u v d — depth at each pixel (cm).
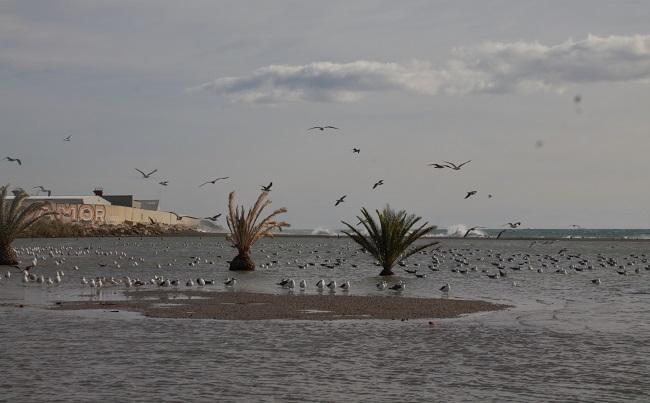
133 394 1706
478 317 3062
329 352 2222
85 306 3431
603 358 2141
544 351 2245
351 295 4109
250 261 6525
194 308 3334
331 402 1648
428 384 1817
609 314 3216
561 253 10100
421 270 6794
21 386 1780
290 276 5872
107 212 19388
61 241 15438
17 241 15175
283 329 2683
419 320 2952
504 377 1892
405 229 5925
